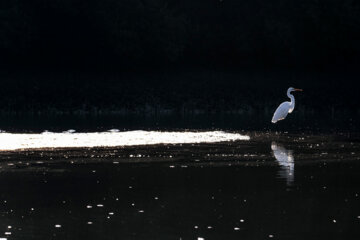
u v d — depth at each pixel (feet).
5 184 68.64
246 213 56.08
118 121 148.87
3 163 81.61
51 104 189.67
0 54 249.34
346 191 64.64
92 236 49.52
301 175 73.56
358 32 234.17
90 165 80.43
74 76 236.84
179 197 62.44
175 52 242.17
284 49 256.32
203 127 132.36
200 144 101.76
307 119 156.56
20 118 159.43
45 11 245.24
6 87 208.54
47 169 77.56
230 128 130.52
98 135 112.88
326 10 235.81
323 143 104.01
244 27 267.18
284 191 64.80
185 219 54.24
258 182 69.46
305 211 56.65
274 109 187.42
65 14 242.58
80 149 94.58
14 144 98.99
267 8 264.31
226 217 54.75
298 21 247.09
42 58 251.19
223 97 197.26
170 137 111.24
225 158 86.58
